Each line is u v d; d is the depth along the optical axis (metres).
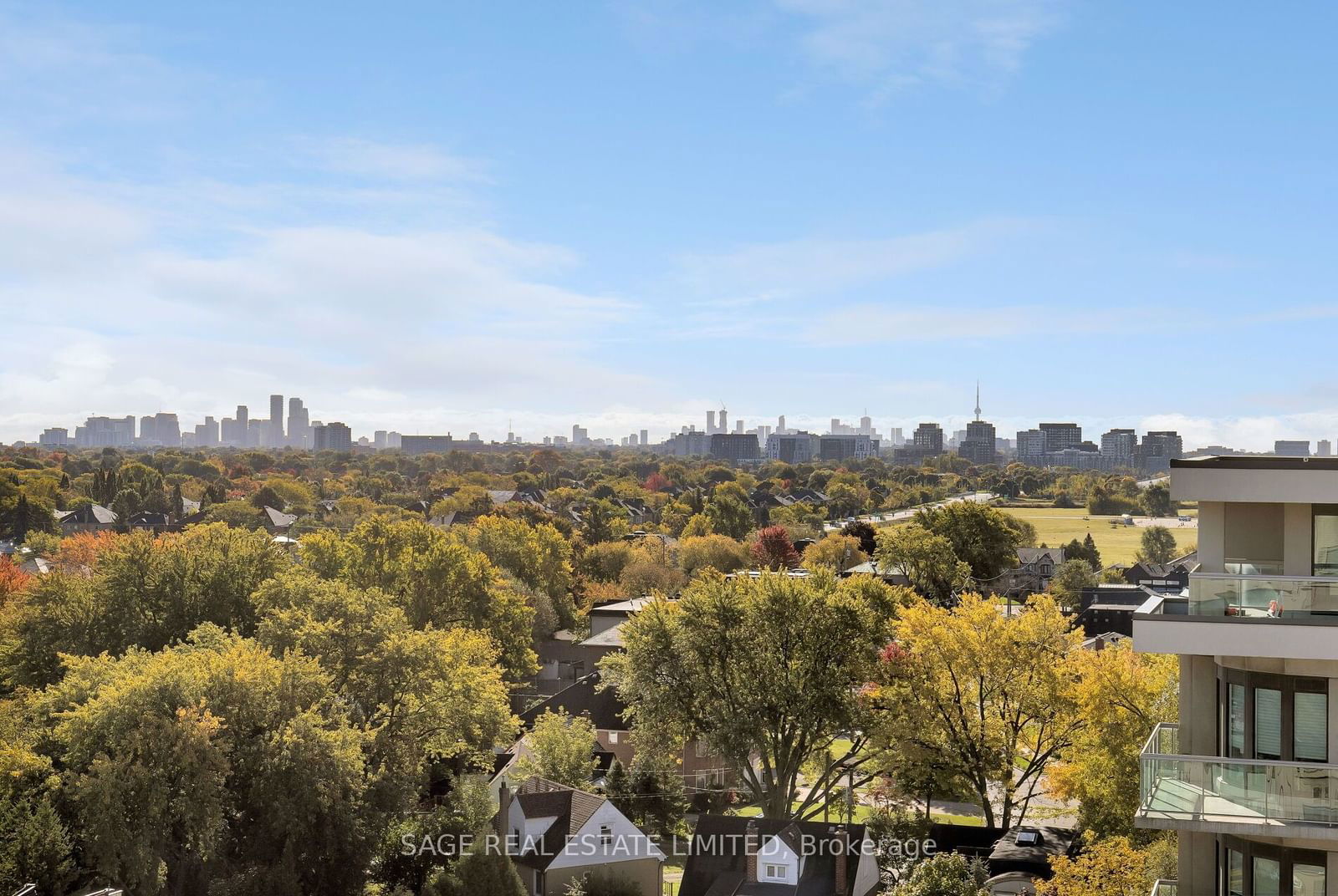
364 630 56.84
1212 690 20.64
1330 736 18.55
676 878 56.16
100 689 47.72
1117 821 43.12
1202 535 20.03
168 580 68.31
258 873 44.84
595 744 73.12
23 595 73.38
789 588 59.38
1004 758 56.16
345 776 47.34
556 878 51.44
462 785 56.00
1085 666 51.25
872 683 62.19
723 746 56.12
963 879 42.62
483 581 84.56
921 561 130.12
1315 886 18.67
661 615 60.00
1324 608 18.06
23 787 46.19
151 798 43.62
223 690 48.84
